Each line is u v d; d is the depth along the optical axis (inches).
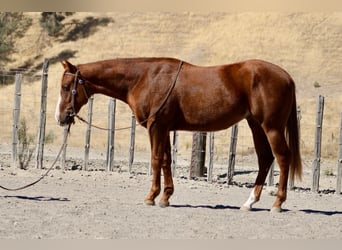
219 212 477.1
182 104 476.4
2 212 441.1
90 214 446.9
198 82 475.2
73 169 754.2
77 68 492.4
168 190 492.1
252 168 900.6
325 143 1152.8
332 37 1628.9
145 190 605.6
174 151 728.3
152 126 480.1
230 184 693.3
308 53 1593.3
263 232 411.5
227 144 1122.0
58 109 494.9
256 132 488.1
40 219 424.2
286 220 453.7
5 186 579.8
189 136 1178.6
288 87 469.4
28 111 1312.7
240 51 1621.6
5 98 1423.5
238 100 470.3
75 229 400.5
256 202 514.9
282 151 470.0
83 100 495.8
